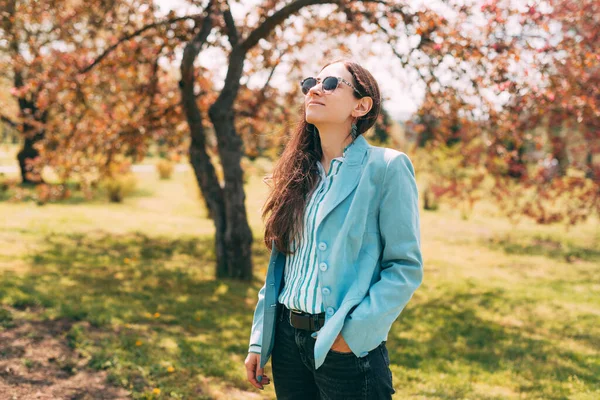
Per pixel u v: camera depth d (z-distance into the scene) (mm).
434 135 8586
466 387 4570
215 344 5023
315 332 1721
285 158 1946
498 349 5965
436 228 16484
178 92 9641
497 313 7754
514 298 8703
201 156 8258
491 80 6566
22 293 5730
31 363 4016
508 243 14469
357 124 1863
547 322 7418
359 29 7281
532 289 9500
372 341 1630
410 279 1653
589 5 6129
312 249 1780
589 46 6484
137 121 9383
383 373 1718
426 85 7301
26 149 19234
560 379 5035
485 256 12625
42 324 4859
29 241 9945
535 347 6113
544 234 16203
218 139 8062
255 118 9734
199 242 11727
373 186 1706
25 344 4340
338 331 1604
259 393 4012
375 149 1771
